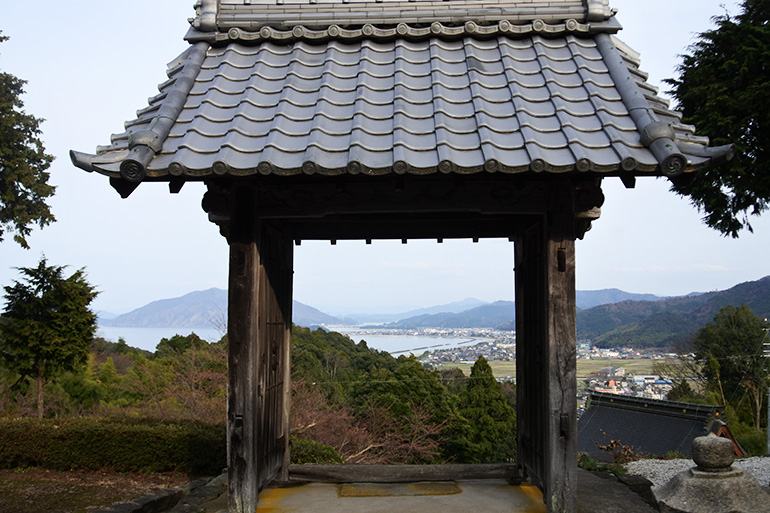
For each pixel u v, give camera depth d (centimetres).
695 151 309
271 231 439
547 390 359
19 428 816
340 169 304
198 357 1666
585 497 479
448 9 431
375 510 424
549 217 364
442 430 2188
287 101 362
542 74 385
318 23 429
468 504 438
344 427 1666
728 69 815
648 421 2086
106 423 842
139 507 502
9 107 1948
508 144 323
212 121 351
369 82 382
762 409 2672
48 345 1339
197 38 421
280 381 496
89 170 308
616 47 429
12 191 1953
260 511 421
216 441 790
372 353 3231
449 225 545
